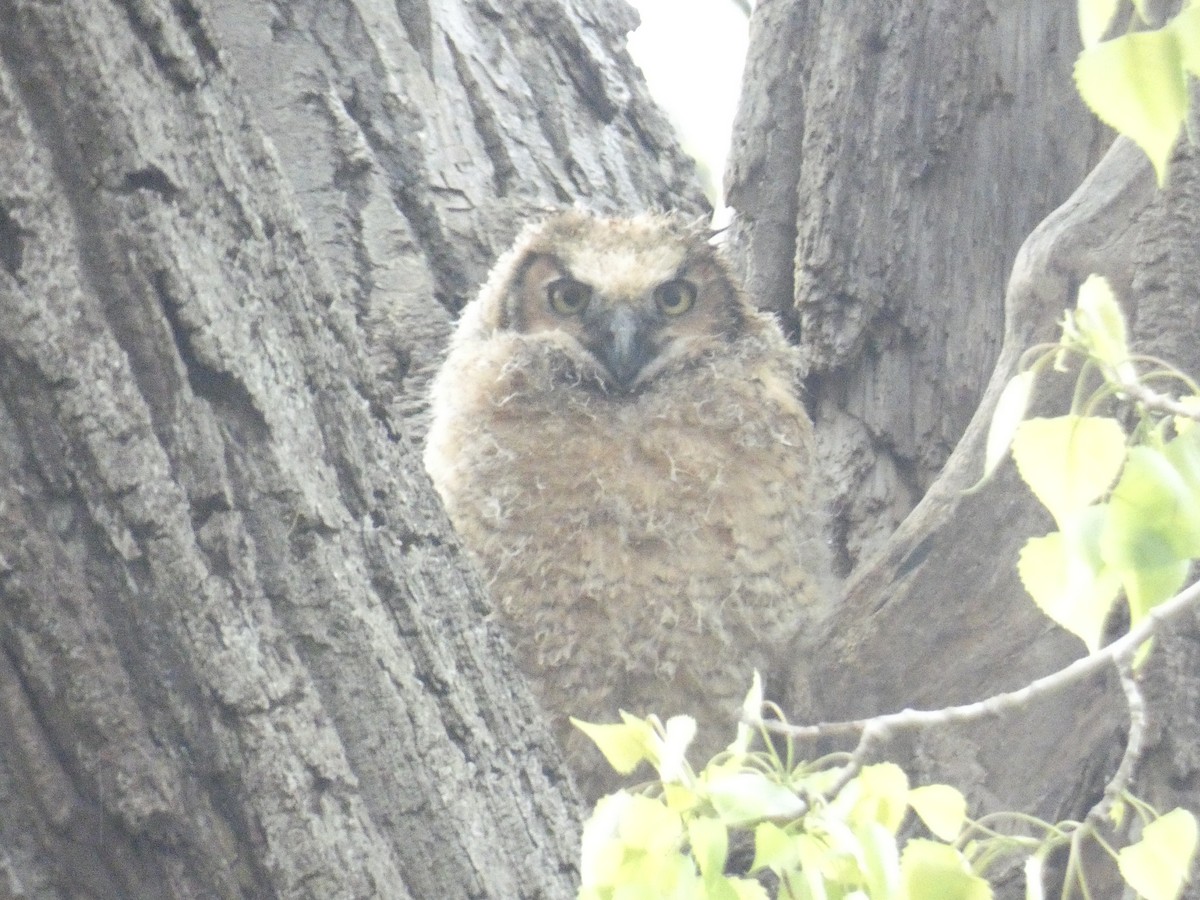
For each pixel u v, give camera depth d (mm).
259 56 9500
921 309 8305
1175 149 6379
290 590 4949
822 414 8781
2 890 4648
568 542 8188
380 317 9156
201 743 4746
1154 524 3939
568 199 9922
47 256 4691
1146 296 6355
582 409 8680
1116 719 6215
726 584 8141
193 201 4918
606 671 8086
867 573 6789
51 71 4711
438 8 10117
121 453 4727
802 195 8625
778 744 7809
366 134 9562
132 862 4727
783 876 4156
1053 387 6398
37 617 4652
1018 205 8250
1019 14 8328
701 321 9125
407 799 5035
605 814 4160
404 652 5160
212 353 4879
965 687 6445
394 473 5355
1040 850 4344
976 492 6574
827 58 8602
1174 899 4234
